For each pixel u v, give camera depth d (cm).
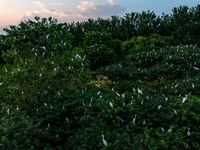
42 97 948
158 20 2602
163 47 2139
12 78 1019
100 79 1315
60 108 862
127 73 1484
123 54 2231
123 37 2555
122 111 783
